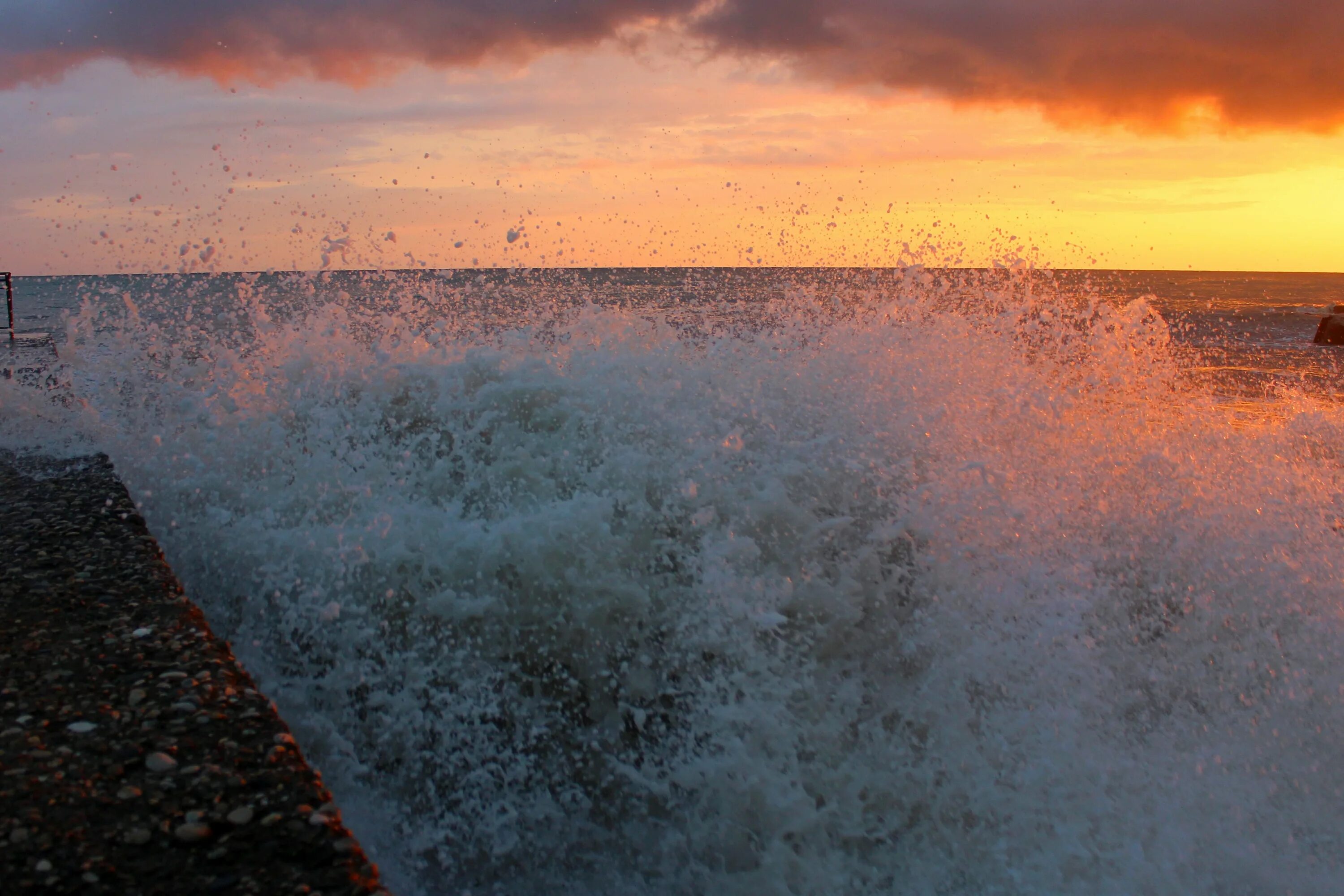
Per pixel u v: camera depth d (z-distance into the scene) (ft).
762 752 6.57
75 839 3.41
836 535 7.82
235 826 3.57
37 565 6.17
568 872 6.00
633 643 7.04
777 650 7.09
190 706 4.45
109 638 5.14
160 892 3.18
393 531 7.29
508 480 8.20
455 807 6.23
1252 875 5.89
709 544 7.54
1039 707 6.92
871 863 6.09
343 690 6.56
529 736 6.62
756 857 6.11
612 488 8.04
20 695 4.44
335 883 3.29
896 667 7.22
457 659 6.82
